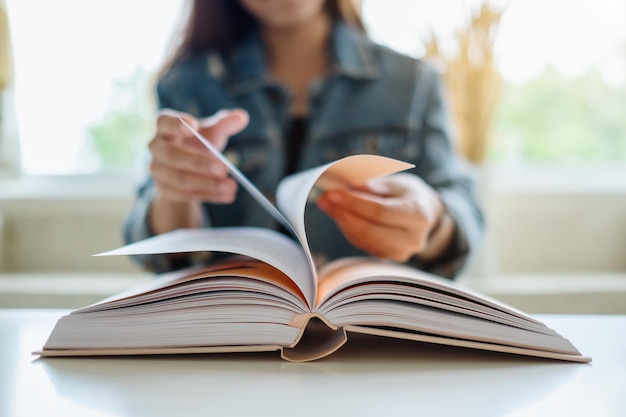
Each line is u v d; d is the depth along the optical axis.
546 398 0.34
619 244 1.64
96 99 1.82
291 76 1.34
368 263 0.61
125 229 1.09
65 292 1.23
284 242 0.62
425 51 1.47
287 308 0.43
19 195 1.64
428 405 0.33
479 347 0.43
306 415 0.31
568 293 1.21
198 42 1.35
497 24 1.41
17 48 1.80
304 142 1.26
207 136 0.75
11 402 0.34
